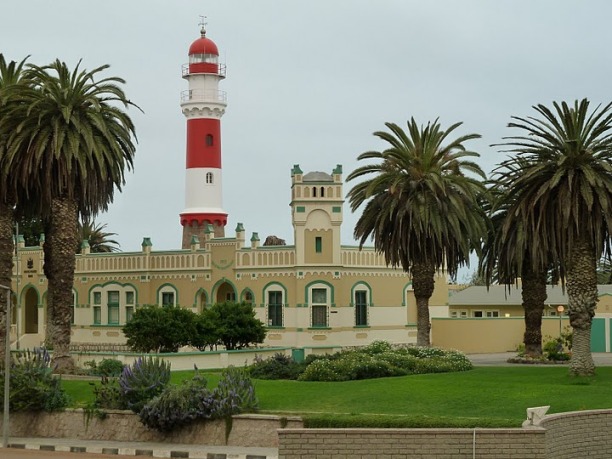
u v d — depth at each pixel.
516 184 43.03
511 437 28.53
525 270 57.22
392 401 35.66
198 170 83.38
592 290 42.56
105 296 74.19
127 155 52.59
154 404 35.56
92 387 42.91
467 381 39.91
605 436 31.17
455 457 28.73
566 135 42.81
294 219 64.81
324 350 62.97
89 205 51.88
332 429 29.38
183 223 83.25
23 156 48.84
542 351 60.47
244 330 58.50
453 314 84.06
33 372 39.91
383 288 67.88
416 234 52.91
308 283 64.44
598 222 41.94
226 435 34.53
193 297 69.75
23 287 77.88
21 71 51.75
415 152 54.53
